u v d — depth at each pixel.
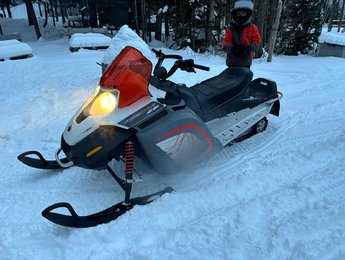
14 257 2.16
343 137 3.69
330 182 2.91
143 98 2.63
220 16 11.89
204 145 2.95
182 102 2.81
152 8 13.88
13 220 2.55
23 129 4.21
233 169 3.22
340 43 10.71
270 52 8.98
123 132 2.52
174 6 12.08
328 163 3.24
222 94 3.38
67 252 2.19
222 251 2.13
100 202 2.80
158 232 2.33
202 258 2.08
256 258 2.07
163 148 2.70
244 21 4.37
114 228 2.36
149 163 2.79
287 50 13.71
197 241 2.23
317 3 13.41
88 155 2.50
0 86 6.10
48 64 7.93
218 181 2.97
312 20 13.61
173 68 2.97
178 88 3.03
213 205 2.63
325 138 3.76
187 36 12.59
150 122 2.62
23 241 2.31
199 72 6.71
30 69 7.38
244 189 2.84
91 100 2.65
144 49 5.57
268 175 3.03
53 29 20.67
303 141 3.76
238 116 3.66
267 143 3.77
